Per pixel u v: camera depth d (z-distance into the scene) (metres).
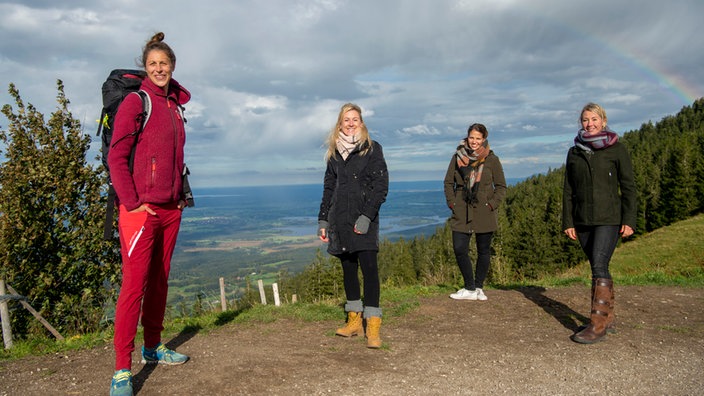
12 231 5.98
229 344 3.75
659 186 52.41
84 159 6.49
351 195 3.64
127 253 2.66
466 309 5.08
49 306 6.08
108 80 2.79
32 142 6.32
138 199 2.64
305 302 6.16
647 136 98.50
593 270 3.86
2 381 2.94
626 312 4.82
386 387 2.77
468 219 5.42
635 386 2.80
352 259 3.91
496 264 10.58
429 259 51.44
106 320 6.15
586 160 3.90
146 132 2.68
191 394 2.65
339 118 3.73
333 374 2.99
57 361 3.39
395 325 4.43
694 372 3.02
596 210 3.84
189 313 7.42
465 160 5.44
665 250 32.00
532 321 4.52
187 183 3.01
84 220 6.30
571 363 3.22
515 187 93.56
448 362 3.25
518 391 2.73
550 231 50.47
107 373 3.05
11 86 6.20
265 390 2.71
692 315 4.66
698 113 101.81
